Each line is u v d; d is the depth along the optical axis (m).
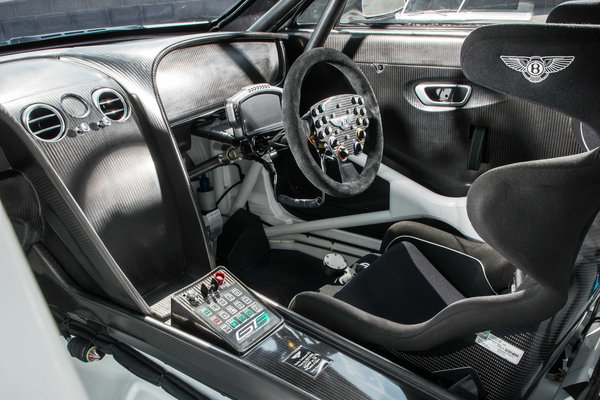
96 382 1.23
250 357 1.06
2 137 1.10
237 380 1.06
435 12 1.71
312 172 1.20
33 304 0.47
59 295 1.35
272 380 1.01
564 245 0.71
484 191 0.75
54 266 1.31
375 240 1.94
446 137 1.72
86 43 1.81
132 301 1.19
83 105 1.21
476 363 0.94
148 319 1.18
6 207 1.08
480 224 0.77
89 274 1.24
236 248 2.02
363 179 1.31
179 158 1.32
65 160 1.15
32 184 1.12
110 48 1.48
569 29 0.58
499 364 0.90
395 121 1.80
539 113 1.54
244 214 2.10
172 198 1.36
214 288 1.20
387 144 1.84
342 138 1.26
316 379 1.01
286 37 1.86
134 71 1.36
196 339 1.12
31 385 0.48
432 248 1.35
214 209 1.96
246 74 1.75
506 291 1.21
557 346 0.85
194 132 1.61
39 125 1.13
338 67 1.30
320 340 1.10
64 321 1.31
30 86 1.18
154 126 1.32
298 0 1.79
